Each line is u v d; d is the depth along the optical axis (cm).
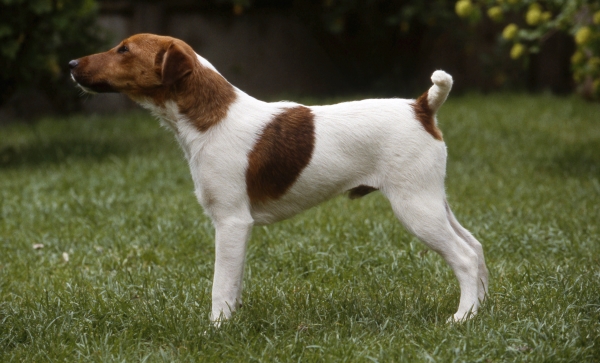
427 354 493
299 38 2019
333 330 553
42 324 570
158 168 1166
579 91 1788
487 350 507
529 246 760
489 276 680
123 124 1652
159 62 564
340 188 567
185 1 1942
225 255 557
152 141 1449
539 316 561
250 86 2028
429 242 555
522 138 1336
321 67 2047
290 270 723
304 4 1984
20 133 1595
